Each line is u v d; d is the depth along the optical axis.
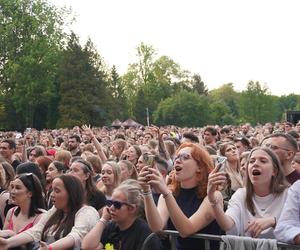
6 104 69.44
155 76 97.69
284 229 4.70
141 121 87.50
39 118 72.88
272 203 5.12
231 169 8.50
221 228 5.07
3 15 66.75
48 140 20.95
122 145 12.91
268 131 19.67
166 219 5.36
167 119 86.00
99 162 9.55
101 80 72.31
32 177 6.60
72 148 15.23
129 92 96.38
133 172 8.16
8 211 6.89
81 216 5.88
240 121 89.38
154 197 6.21
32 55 65.62
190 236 5.02
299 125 21.03
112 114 72.50
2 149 12.10
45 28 68.06
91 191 7.04
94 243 5.34
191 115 85.94
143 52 97.19
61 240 5.64
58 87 70.62
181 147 5.50
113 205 5.09
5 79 68.19
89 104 69.88
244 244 4.71
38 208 6.60
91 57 72.00
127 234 5.15
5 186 8.23
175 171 5.41
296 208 4.82
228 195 8.04
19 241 6.09
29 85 66.25
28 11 67.44
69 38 71.75
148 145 12.65
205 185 5.32
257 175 5.10
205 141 13.02
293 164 6.48
